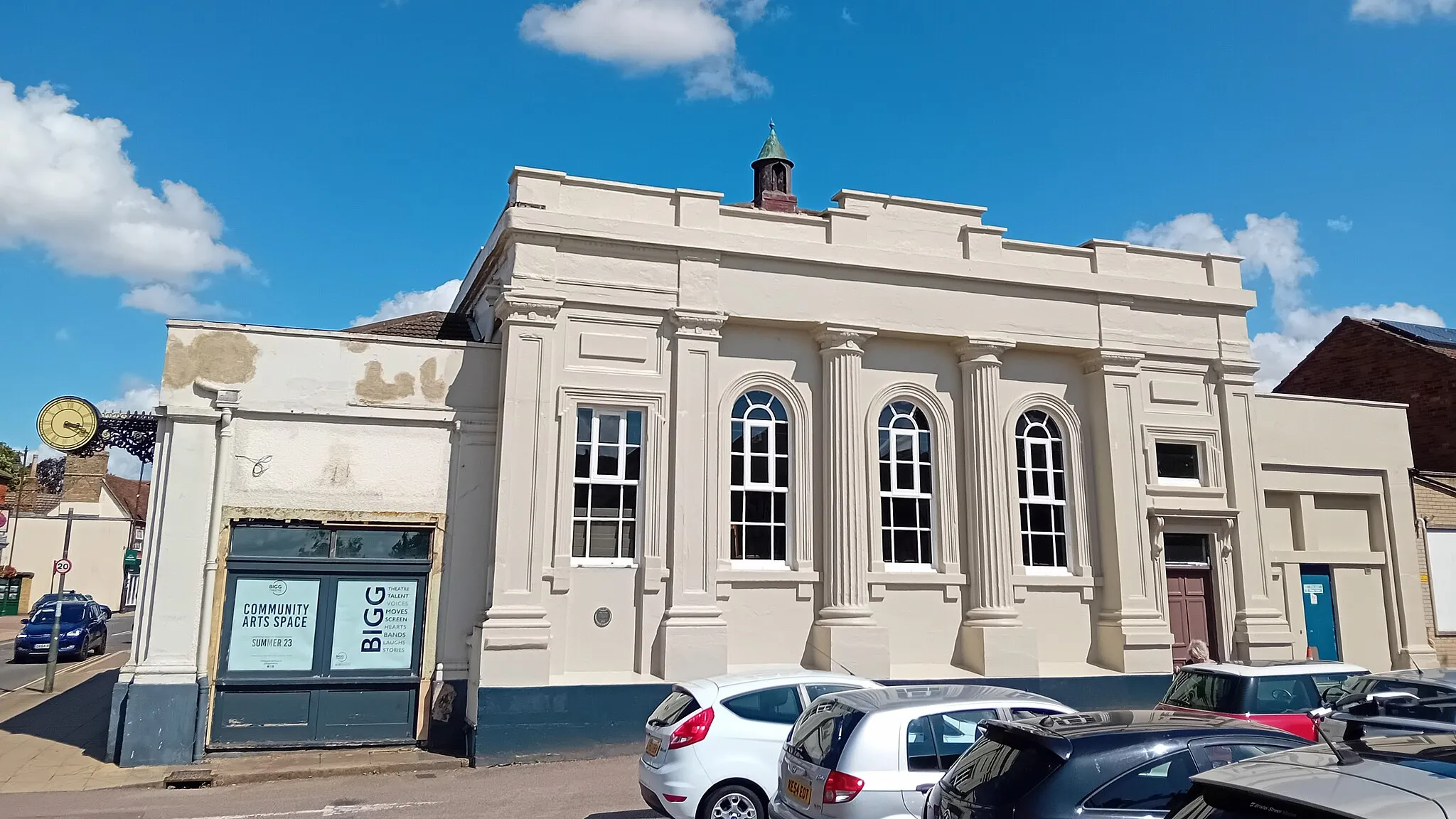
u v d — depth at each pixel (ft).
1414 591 59.11
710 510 45.70
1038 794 16.72
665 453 45.80
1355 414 60.23
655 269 46.98
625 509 45.73
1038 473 53.21
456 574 45.27
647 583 44.34
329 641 43.50
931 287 51.11
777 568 47.29
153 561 41.93
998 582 49.16
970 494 50.55
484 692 40.75
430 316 58.65
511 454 43.29
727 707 27.55
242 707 42.16
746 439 48.52
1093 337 53.67
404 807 33.24
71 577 161.48
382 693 43.73
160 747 40.40
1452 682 28.96
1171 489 53.36
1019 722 19.11
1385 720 27.22
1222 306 56.44
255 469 43.65
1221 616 53.21
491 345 47.50
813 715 23.81
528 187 45.75
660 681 43.09
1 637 118.11
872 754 21.26
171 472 42.68
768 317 48.19
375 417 45.24
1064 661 50.78
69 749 43.88
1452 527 61.05
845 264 49.39
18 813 32.78
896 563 49.75
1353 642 57.41
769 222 49.47
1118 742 17.46
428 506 45.52
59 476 190.19
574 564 44.32
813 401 49.37
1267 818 11.59
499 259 50.49
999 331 51.90
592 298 45.70
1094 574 52.11
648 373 46.34
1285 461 57.67
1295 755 13.41
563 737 41.37
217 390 43.57
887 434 50.88
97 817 32.01
